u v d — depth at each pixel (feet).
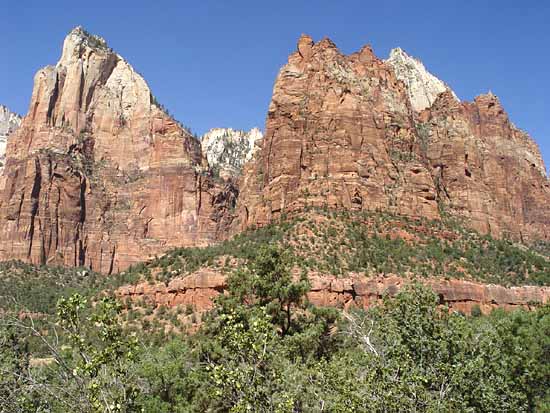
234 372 61.26
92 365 56.44
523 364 90.12
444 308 83.76
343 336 126.93
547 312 122.21
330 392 79.00
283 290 137.80
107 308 60.39
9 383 69.46
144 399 100.83
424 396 64.23
